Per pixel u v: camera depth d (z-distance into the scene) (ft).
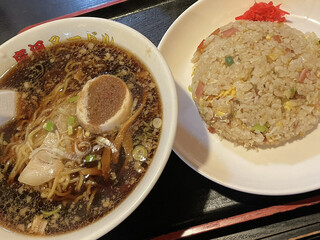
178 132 0.81
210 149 0.80
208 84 0.80
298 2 0.90
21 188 0.60
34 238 0.55
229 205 0.72
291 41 0.81
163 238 0.68
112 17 0.97
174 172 0.75
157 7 0.97
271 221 0.71
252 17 0.92
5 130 0.66
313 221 0.70
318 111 0.77
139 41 0.64
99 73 0.68
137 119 0.63
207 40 0.88
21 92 0.69
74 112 0.64
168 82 0.58
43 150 0.61
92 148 0.62
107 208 0.57
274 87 0.76
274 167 0.75
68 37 0.70
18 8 1.06
